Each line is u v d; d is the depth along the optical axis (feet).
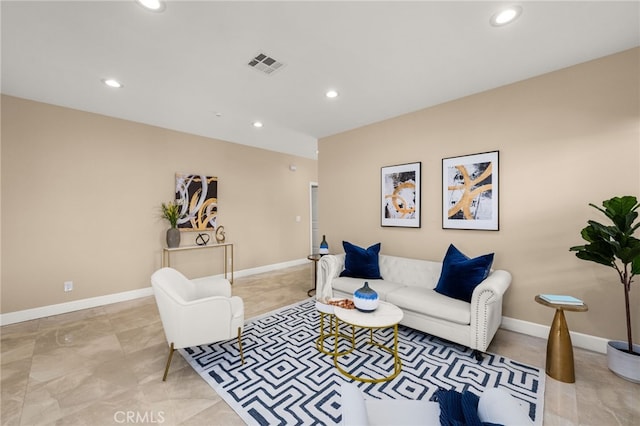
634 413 5.22
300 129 13.65
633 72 7.02
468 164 9.66
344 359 7.22
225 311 6.76
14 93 9.52
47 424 4.99
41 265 10.27
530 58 7.47
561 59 7.51
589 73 7.58
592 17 5.86
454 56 7.36
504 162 8.95
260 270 17.89
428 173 10.75
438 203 10.47
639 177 6.98
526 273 8.58
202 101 10.27
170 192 13.75
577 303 6.29
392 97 9.88
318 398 5.71
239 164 16.76
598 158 7.48
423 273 9.87
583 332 7.72
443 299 8.10
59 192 10.64
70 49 6.97
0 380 6.32
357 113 11.44
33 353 7.53
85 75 8.29
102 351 7.66
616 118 7.25
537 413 5.24
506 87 8.92
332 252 14.37
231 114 11.64
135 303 11.82
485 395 3.45
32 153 10.08
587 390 5.90
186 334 6.36
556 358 6.27
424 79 8.61
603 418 5.11
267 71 8.09
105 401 5.62
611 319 7.33
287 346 7.95
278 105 10.65
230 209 16.33
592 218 7.59
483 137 9.38
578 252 6.64
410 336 8.61
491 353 7.49
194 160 14.67
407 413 3.56
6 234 9.63
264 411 5.33
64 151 10.74
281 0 5.35
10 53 7.13
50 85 8.95
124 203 12.25
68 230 10.84
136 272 12.59
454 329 7.49
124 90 9.34
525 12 5.72
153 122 12.69
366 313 6.89
